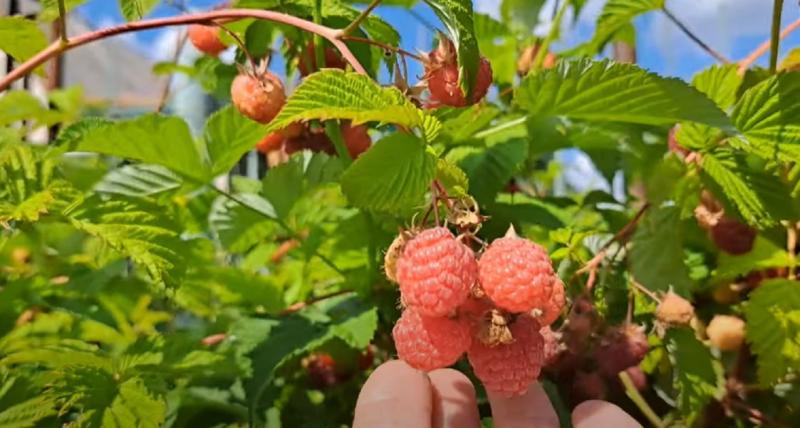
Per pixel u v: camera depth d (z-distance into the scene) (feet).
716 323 0.78
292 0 0.78
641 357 0.67
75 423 0.64
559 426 0.58
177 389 0.80
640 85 0.62
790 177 0.71
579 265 0.74
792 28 0.79
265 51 0.82
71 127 0.75
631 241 0.75
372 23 0.77
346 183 0.52
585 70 0.63
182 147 0.77
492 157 0.78
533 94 0.66
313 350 0.81
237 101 0.71
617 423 0.57
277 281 0.97
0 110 0.91
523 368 0.46
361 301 0.79
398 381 0.56
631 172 0.91
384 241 0.76
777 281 0.72
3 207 0.65
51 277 0.91
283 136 0.84
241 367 0.72
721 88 0.73
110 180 0.81
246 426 0.79
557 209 0.83
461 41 0.54
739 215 0.71
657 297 0.74
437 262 0.43
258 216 0.90
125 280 0.91
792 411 0.79
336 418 0.84
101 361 0.68
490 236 0.77
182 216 0.96
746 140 0.61
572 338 0.66
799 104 0.64
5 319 0.83
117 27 0.64
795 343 0.72
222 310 0.95
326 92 0.48
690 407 0.72
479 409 0.71
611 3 0.90
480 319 0.45
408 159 0.51
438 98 0.60
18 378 0.68
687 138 0.71
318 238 0.84
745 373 0.79
